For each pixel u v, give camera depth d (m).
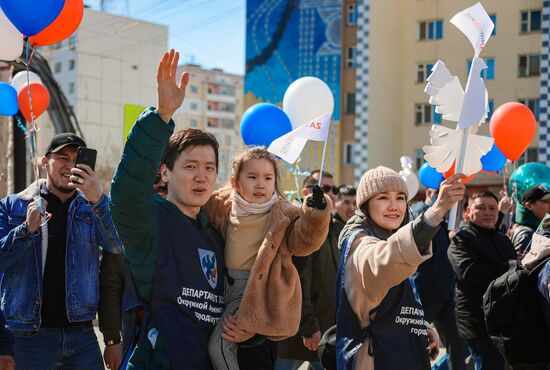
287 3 39.44
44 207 5.22
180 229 4.02
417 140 37.00
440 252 8.15
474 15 4.18
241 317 4.01
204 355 3.97
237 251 4.24
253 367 4.34
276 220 4.12
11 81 10.42
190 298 3.96
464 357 8.15
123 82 62.50
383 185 4.67
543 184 8.24
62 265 5.46
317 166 37.12
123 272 5.57
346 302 4.51
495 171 9.28
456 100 4.23
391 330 4.43
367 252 4.33
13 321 5.34
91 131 61.09
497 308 6.14
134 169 3.72
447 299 8.15
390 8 36.50
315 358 6.67
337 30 38.56
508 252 7.24
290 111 7.65
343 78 38.31
